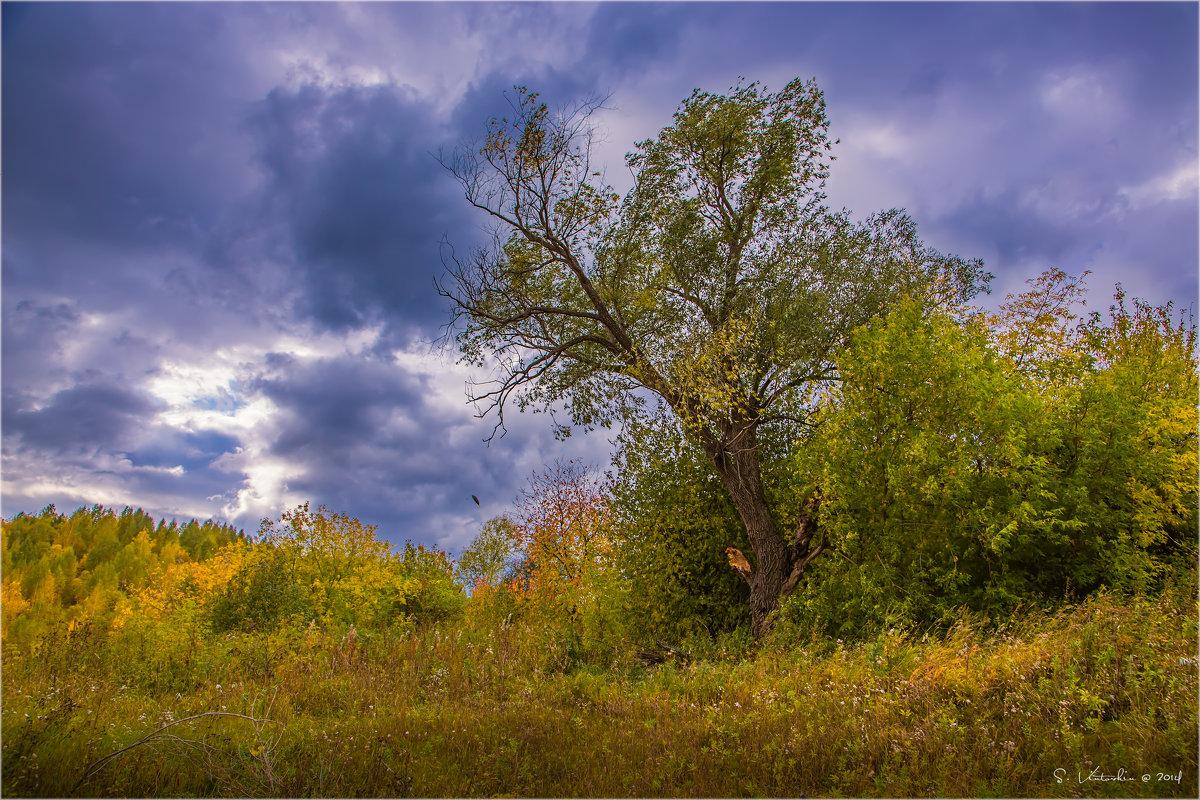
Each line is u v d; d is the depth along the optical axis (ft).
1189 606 28.25
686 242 53.47
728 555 51.26
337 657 41.19
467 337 51.65
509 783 20.26
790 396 52.80
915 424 40.01
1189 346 43.19
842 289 50.39
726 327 48.83
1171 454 37.19
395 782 20.03
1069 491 36.73
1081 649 24.04
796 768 20.42
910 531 39.40
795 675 30.14
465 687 35.29
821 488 43.32
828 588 42.45
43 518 257.34
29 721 21.99
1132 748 18.12
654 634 51.19
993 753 19.12
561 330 54.44
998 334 48.29
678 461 55.31
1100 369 42.68
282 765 20.88
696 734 23.66
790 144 51.24
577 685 33.60
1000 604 36.19
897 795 17.93
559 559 64.18
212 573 57.31
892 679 26.68
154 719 25.29
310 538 68.64
